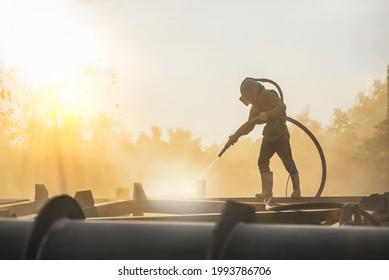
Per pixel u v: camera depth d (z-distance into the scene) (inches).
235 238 241.0
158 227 251.0
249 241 238.8
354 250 231.8
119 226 254.2
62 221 262.1
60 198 264.2
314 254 232.8
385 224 603.2
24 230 267.1
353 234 235.5
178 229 248.5
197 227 247.9
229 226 241.6
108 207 647.8
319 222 566.3
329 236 236.7
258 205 749.3
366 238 234.2
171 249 243.1
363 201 629.9
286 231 239.9
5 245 263.1
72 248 250.5
